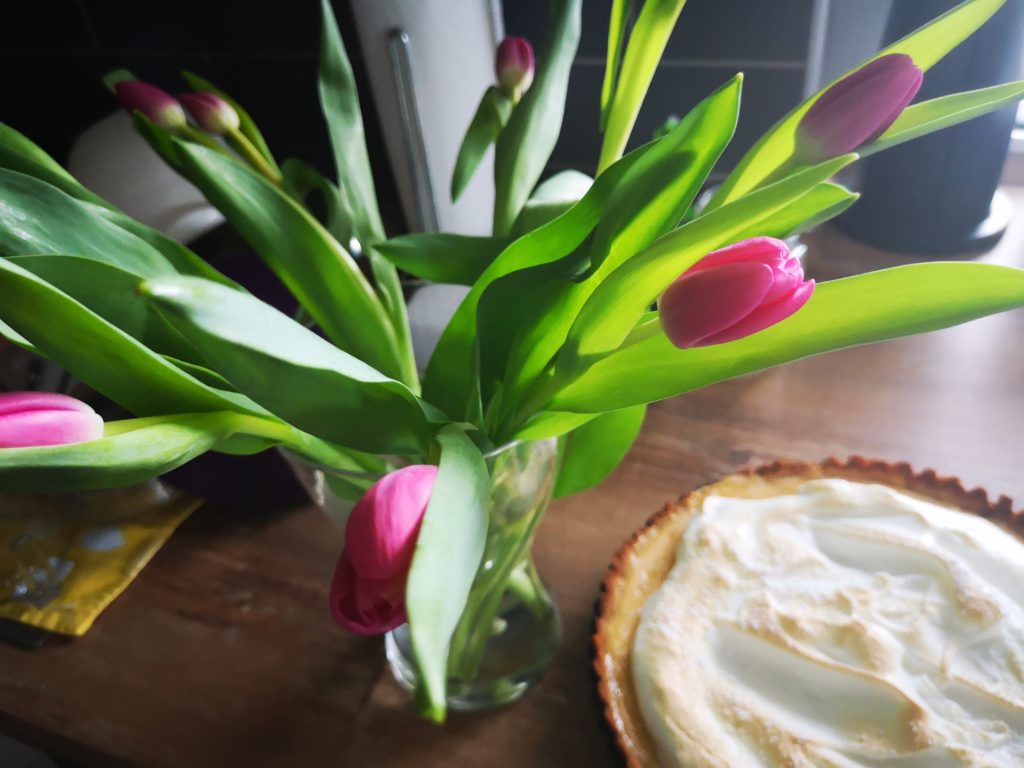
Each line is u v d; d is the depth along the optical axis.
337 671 0.50
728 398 0.64
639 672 0.40
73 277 0.29
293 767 0.45
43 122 1.14
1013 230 0.75
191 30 0.93
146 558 0.57
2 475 0.24
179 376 0.30
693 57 0.73
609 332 0.30
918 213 0.71
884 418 0.60
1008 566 0.41
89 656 0.52
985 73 0.61
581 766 0.44
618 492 0.58
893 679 0.37
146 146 0.68
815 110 0.29
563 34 0.38
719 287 0.23
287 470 0.57
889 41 0.62
